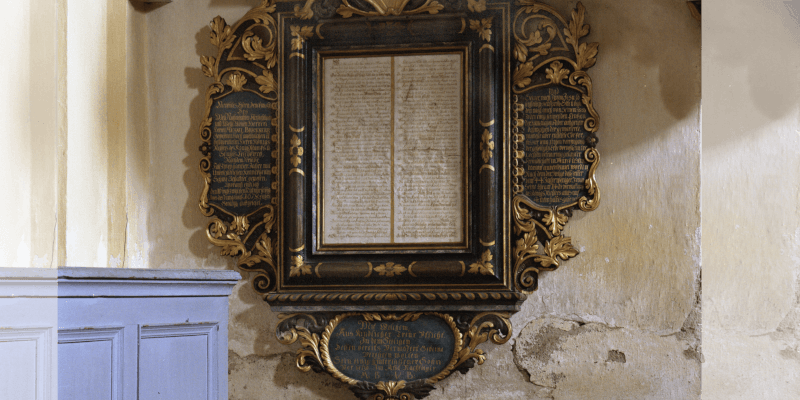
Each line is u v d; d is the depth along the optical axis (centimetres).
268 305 368
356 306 357
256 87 372
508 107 358
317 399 365
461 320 354
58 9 302
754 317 346
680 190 351
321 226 368
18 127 282
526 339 355
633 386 346
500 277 353
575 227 357
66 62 306
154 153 379
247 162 370
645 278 350
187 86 379
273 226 368
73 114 311
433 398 359
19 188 282
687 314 346
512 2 362
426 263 354
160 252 376
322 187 370
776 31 356
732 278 349
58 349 214
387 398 353
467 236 356
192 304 258
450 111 365
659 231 351
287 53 370
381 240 365
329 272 358
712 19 361
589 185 352
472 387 357
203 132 372
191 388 254
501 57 360
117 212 352
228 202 370
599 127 358
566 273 356
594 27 363
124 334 233
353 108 371
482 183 354
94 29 333
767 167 351
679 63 356
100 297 226
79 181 316
